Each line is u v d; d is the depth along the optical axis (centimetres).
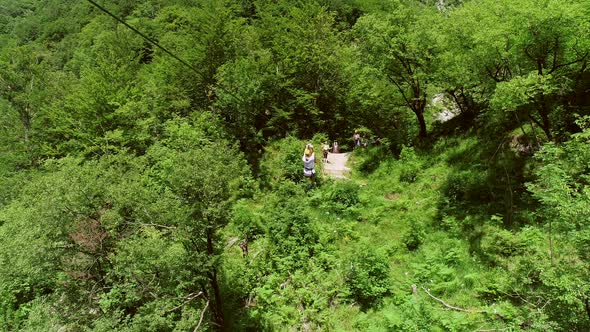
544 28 1178
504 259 1192
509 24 1253
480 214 1411
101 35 5328
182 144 1969
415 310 1049
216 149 1125
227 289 1298
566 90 1473
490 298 1091
